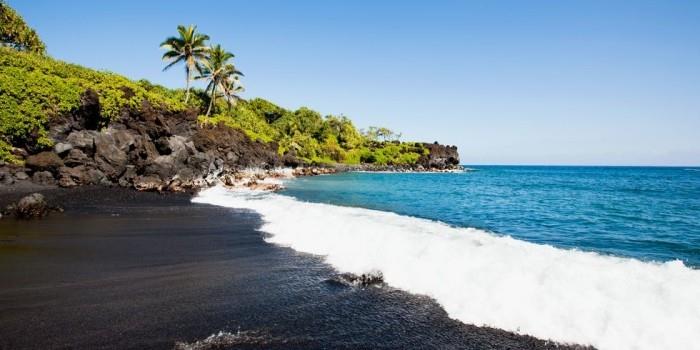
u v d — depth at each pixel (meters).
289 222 15.23
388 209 24.22
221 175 40.66
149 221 15.70
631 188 51.19
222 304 6.90
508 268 8.17
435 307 6.85
